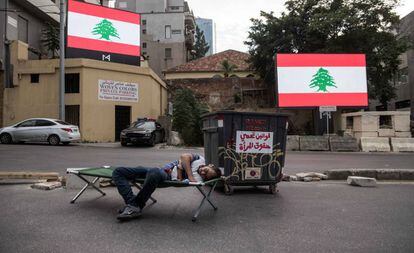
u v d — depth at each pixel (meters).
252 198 6.72
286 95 22.81
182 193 7.02
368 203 6.27
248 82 33.62
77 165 10.95
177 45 59.50
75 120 23.50
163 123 26.00
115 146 20.75
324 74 23.06
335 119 26.83
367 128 21.17
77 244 4.04
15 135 19.70
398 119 21.19
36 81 23.86
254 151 7.11
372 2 28.97
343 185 8.16
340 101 23.00
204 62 45.41
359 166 12.11
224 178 6.89
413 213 5.57
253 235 4.46
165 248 3.97
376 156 16.81
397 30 34.88
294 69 23.03
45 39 29.22
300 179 8.80
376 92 29.48
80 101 23.19
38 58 28.56
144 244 4.09
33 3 26.67
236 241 4.23
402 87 36.31
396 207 5.96
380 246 4.09
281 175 7.25
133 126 21.86
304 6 31.41
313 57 23.14
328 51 29.47
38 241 4.11
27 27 27.72
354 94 23.09
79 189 7.11
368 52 29.34
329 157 15.88
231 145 7.03
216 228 4.75
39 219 5.01
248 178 7.05
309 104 22.86
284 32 32.12
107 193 6.79
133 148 19.66
